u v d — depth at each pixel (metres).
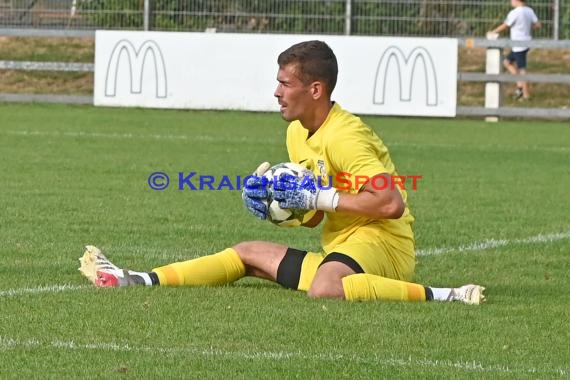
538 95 95.94
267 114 81.88
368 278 23.95
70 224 36.03
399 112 79.81
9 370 18.50
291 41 80.56
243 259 25.67
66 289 25.00
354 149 24.03
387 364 19.23
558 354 20.27
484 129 77.00
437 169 54.81
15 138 63.50
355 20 92.00
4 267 28.12
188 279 25.31
